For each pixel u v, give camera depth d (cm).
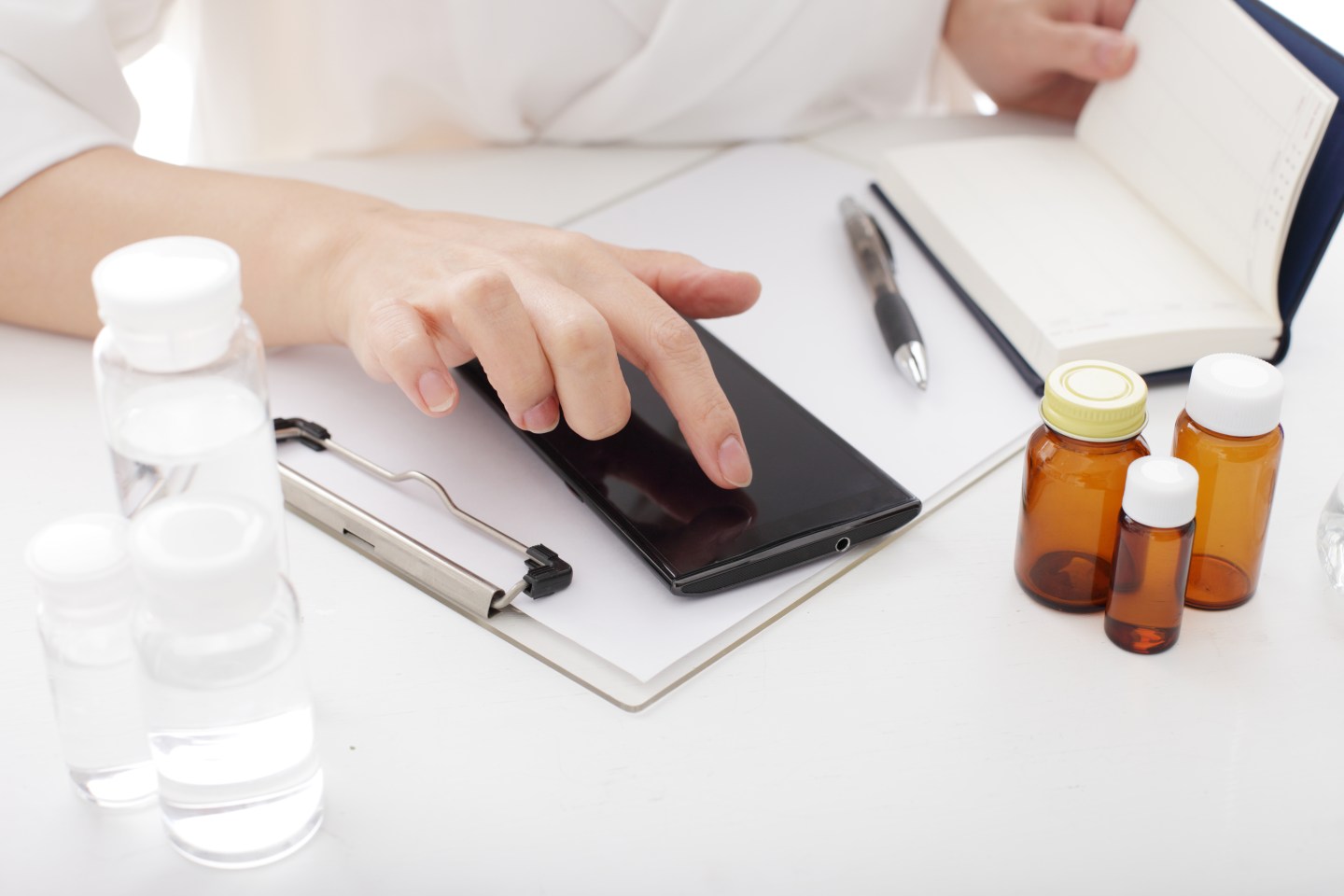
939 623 50
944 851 41
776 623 50
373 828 42
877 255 75
